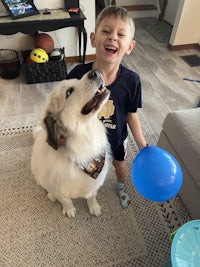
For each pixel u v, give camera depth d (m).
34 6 2.76
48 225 1.65
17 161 2.06
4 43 3.15
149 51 3.86
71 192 1.41
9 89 2.92
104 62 1.29
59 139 1.18
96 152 1.28
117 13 1.20
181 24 3.62
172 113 1.75
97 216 1.71
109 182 1.94
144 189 1.08
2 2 2.62
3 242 1.56
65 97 1.12
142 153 1.13
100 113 1.40
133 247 1.56
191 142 1.55
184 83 3.15
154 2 5.02
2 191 1.84
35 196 1.82
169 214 1.74
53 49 3.06
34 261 1.49
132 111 1.50
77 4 2.91
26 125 2.40
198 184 1.51
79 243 1.57
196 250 1.12
